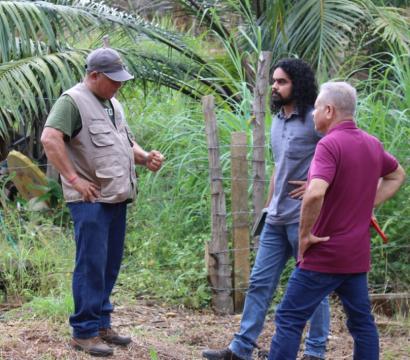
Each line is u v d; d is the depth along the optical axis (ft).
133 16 33.47
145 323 22.21
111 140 17.89
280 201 18.61
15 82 26.58
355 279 16.38
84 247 17.79
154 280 24.90
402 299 24.02
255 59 35.14
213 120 23.66
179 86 33.71
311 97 18.40
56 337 19.31
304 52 34.12
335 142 15.94
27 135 32.35
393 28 33.60
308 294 16.24
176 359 19.47
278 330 16.42
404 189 25.32
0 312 22.07
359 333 16.44
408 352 21.24
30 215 28.22
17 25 28.02
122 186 17.84
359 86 32.07
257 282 18.95
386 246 24.73
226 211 25.95
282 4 33.91
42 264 24.25
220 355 19.07
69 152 17.84
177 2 36.88
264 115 24.11
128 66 31.24
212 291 24.03
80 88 17.84
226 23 37.65
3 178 29.81
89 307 18.04
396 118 26.71
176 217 27.02
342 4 34.06
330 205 16.02
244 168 23.99
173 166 27.50
